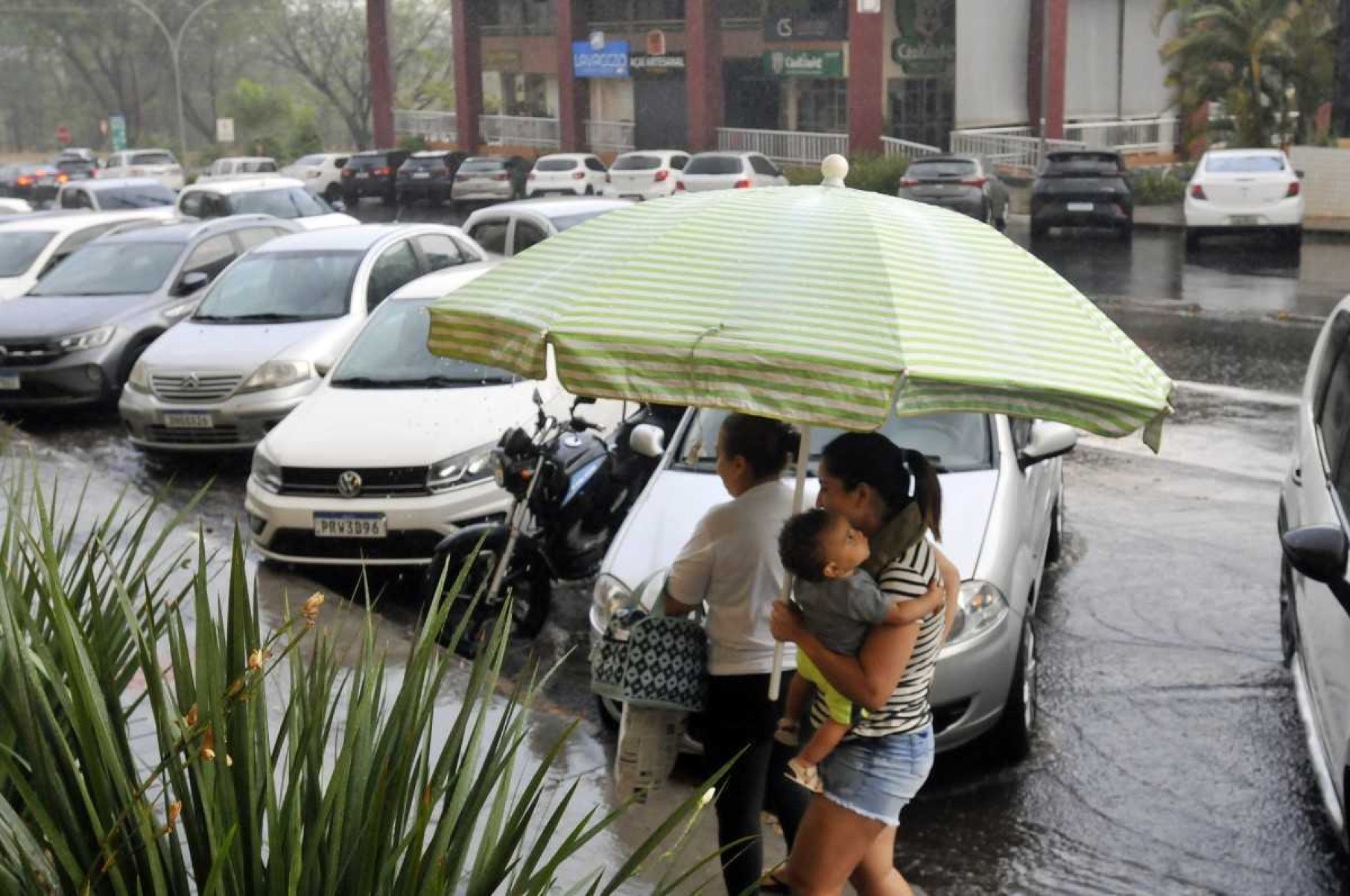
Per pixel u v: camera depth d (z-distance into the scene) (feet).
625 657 13.98
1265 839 17.69
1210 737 20.51
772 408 11.16
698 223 12.71
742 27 142.51
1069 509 31.91
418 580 28.12
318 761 8.96
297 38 249.34
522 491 23.81
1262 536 29.73
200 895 8.53
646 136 152.35
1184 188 111.04
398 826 8.79
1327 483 19.31
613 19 150.92
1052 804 18.75
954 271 12.28
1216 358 48.75
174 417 37.58
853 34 128.98
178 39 176.86
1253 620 25.02
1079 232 93.81
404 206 140.05
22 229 58.23
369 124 243.40
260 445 28.84
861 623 12.08
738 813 14.15
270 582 26.78
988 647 19.06
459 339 12.75
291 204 72.74
